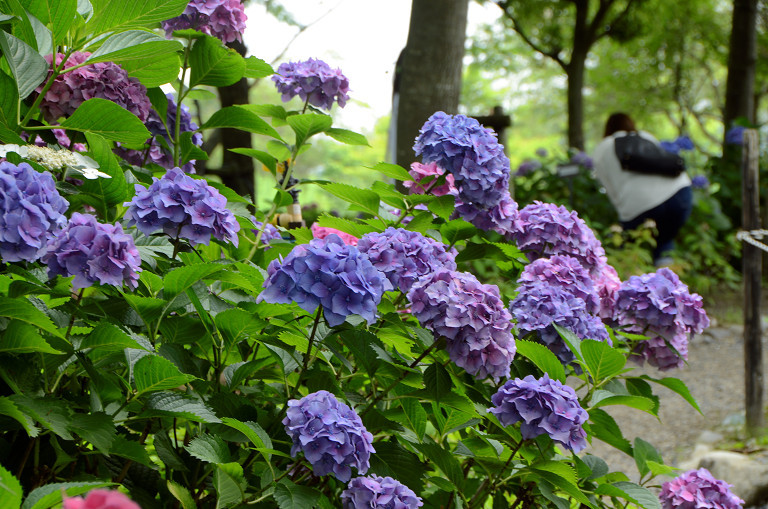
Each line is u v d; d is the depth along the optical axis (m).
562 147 13.52
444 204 2.43
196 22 2.49
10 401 1.32
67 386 1.76
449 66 4.60
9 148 1.64
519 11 15.30
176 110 2.51
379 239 2.01
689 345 7.21
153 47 1.95
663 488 2.55
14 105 1.95
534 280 2.40
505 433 2.19
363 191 2.42
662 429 5.21
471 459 2.36
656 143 8.46
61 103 2.16
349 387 2.26
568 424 1.80
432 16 4.58
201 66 2.44
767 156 11.27
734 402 5.64
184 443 1.96
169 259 1.84
